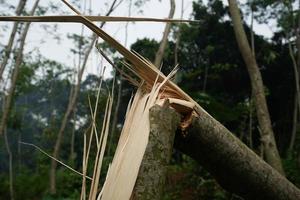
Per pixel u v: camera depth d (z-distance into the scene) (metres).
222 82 21.16
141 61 1.79
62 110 39.34
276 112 21.56
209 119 1.84
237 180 2.07
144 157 1.58
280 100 21.44
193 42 23.08
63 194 13.77
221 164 1.98
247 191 2.13
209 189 8.97
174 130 1.71
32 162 34.12
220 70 20.67
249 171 2.03
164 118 1.66
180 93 1.80
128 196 1.50
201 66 22.75
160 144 1.62
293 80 21.11
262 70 21.66
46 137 26.03
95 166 1.67
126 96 22.36
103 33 1.68
